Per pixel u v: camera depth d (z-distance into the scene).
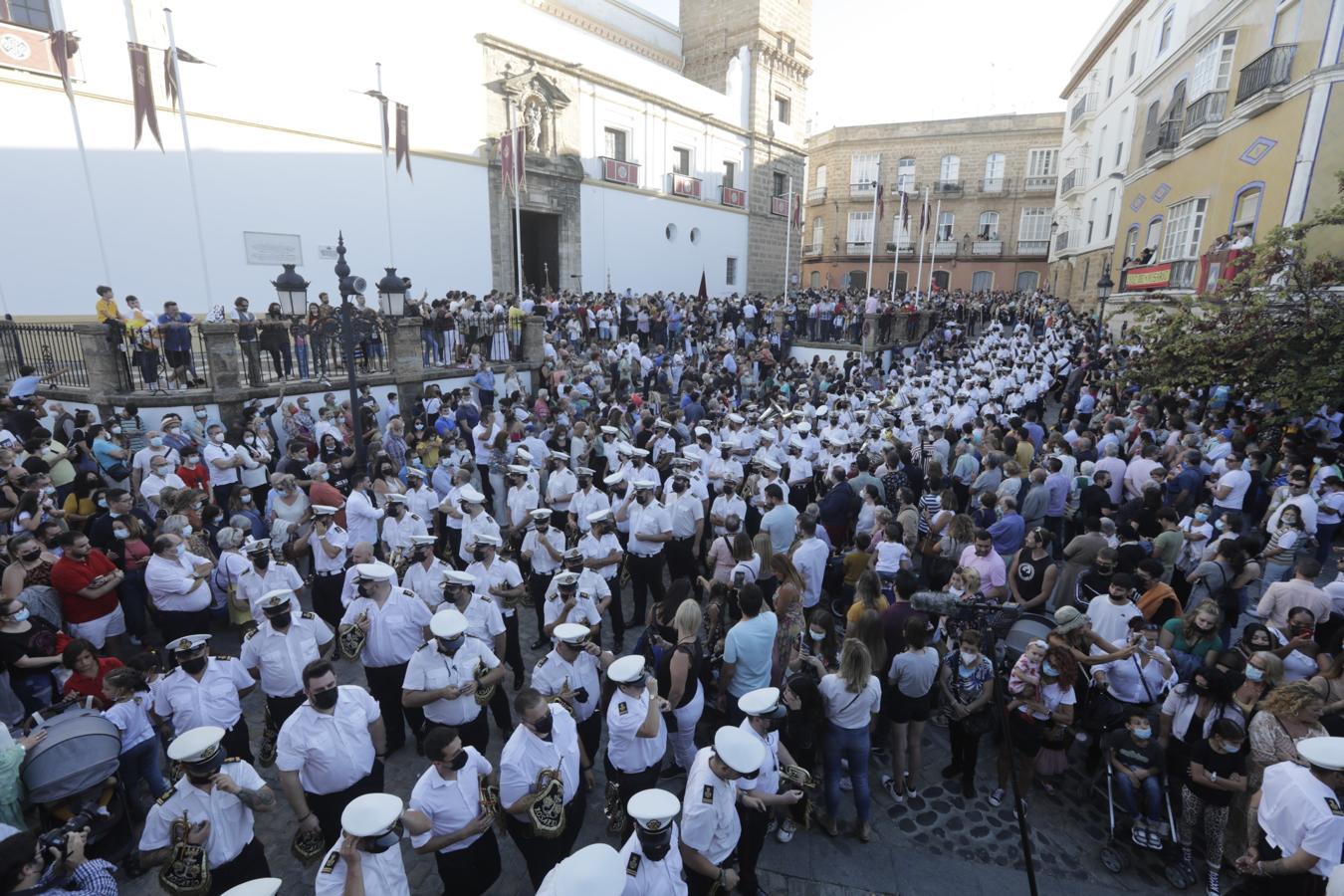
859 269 48.84
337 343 13.55
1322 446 9.70
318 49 17.09
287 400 12.12
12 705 5.05
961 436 11.56
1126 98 27.66
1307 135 14.14
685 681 4.96
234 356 11.56
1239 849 4.83
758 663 5.18
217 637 7.19
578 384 14.23
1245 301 10.75
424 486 8.32
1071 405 16.39
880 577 6.82
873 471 9.33
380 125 18.58
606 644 7.39
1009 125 43.91
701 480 8.51
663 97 27.91
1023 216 44.56
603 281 26.62
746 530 9.02
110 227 14.02
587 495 8.02
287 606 5.07
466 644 5.07
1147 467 8.99
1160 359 11.80
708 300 28.42
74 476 9.05
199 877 3.50
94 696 4.85
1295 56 14.79
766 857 4.80
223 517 8.63
